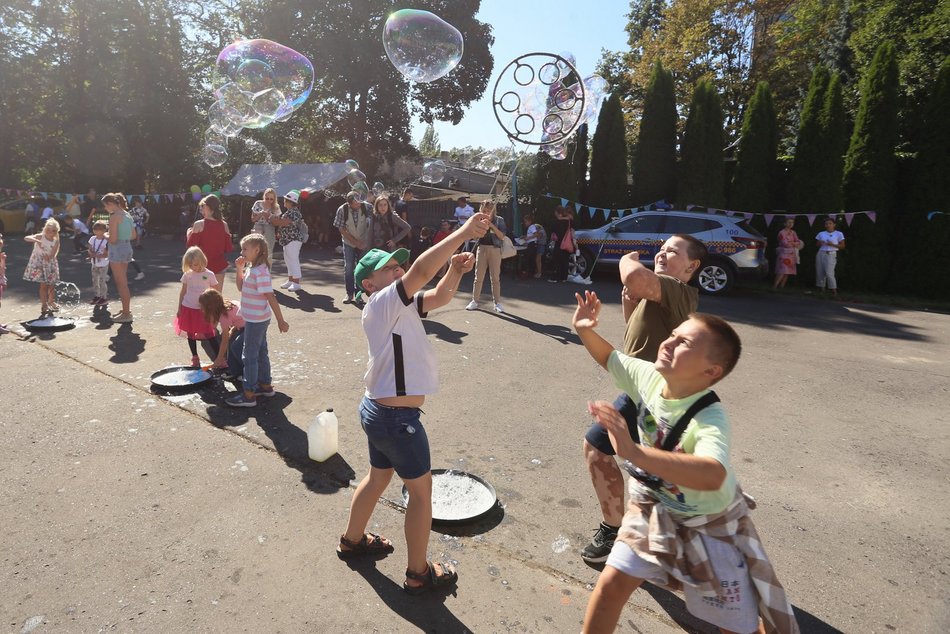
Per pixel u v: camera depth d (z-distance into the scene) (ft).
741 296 34.91
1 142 67.92
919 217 36.73
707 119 42.24
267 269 13.88
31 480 10.34
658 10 86.43
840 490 11.27
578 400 15.62
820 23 60.13
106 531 8.97
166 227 72.95
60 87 70.69
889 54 37.19
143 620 7.20
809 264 39.04
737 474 11.85
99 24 69.15
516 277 38.70
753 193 41.29
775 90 66.85
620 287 35.47
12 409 13.30
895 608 7.93
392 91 70.18
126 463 11.09
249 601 7.61
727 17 68.08
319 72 70.28
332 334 21.13
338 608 7.54
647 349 7.76
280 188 56.08
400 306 7.35
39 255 21.59
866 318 28.84
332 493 10.35
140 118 72.18
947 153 35.81
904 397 16.80
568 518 9.91
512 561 8.70
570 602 7.86
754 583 5.65
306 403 14.53
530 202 46.96
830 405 16.02
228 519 9.41
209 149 34.09
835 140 38.11
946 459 12.78
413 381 7.35
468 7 69.21
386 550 8.71
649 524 5.95
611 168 45.03
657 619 7.57
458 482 10.83
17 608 7.32
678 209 42.93
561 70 9.75
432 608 7.63
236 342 14.94
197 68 78.02
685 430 5.64
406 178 80.43
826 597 8.12
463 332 22.49
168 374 15.75
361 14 66.69
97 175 72.64
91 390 14.69
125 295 21.77
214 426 12.94
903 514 10.42
